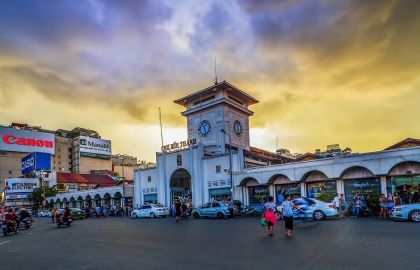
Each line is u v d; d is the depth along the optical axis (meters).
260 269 8.32
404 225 16.94
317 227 17.27
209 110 48.81
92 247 13.50
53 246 14.61
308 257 9.48
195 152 41.75
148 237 16.12
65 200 68.56
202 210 30.97
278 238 13.66
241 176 35.75
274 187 33.72
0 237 21.02
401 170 25.77
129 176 135.00
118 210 46.19
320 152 50.62
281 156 58.22
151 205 37.03
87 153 130.50
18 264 10.54
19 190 81.19
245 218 28.09
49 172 91.38
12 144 109.25
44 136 117.00
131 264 9.60
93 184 92.81
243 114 51.47
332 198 29.44
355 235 13.55
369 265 8.27
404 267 7.96
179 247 12.43
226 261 9.44
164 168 45.59
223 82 46.16
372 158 26.97
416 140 30.11
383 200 22.30
